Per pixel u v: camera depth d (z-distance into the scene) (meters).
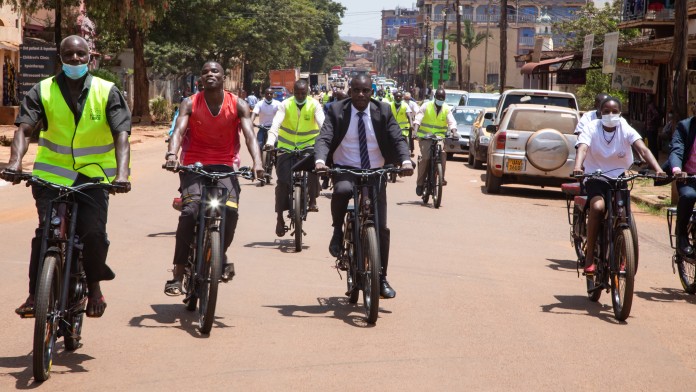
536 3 116.62
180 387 5.13
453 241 11.41
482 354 6.04
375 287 6.71
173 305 7.31
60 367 5.48
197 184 6.72
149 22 33.47
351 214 7.26
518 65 81.88
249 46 66.62
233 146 6.98
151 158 24.28
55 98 5.50
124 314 6.94
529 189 19.30
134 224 11.82
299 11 68.94
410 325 6.83
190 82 65.25
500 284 8.66
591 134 7.90
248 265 9.23
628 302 7.07
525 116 17.58
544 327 6.92
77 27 39.59
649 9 31.50
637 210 16.06
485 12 124.38
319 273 8.91
